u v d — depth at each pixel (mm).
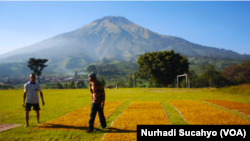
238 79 76062
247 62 87062
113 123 8016
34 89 8148
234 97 18531
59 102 16359
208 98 17844
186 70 52406
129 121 8305
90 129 6945
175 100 16094
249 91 21016
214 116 9148
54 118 9414
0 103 16250
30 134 6758
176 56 52375
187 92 26328
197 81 97562
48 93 29641
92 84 7230
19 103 16219
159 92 27156
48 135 6609
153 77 56500
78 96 22969
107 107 12508
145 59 54656
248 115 9359
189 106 12438
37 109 8312
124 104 13914
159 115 9531
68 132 6879
